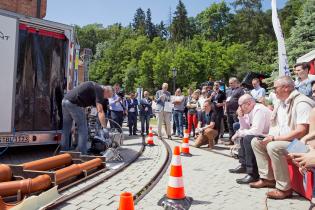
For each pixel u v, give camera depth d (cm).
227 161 832
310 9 2802
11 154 856
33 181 469
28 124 850
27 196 460
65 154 664
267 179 579
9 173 490
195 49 8431
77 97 755
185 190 561
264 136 587
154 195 522
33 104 859
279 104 562
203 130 1068
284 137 508
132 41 11081
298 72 802
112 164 751
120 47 11262
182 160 845
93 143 818
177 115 1429
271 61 6962
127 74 9112
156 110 1359
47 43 876
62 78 901
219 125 1092
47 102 888
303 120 496
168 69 7594
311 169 340
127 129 1825
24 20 802
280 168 515
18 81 827
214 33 10319
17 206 391
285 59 1113
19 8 1368
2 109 759
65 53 901
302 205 484
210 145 1066
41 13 1497
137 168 720
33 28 839
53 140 857
